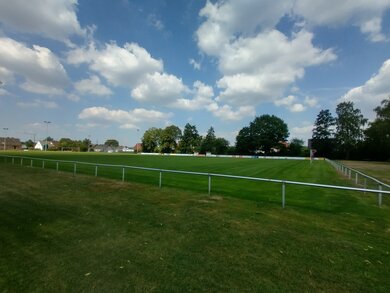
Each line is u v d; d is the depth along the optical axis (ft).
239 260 14.58
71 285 12.20
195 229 19.60
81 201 28.96
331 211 25.96
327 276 12.87
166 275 13.03
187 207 25.90
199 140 366.63
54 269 13.71
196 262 14.38
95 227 20.35
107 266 13.99
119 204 27.43
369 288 11.90
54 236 18.49
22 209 25.77
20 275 13.12
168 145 360.48
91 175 49.96
